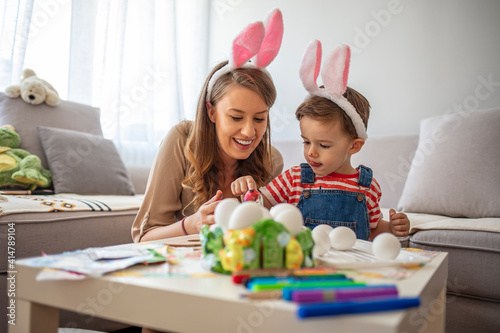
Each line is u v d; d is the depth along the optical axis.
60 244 1.24
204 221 0.87
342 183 1.06
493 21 1.99
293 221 0.56
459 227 1.18
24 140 1.82
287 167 2.24
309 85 0.99
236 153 1.04
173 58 2.87
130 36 2.65
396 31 2.25
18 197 1.39
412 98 2.20
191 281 0.50
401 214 1.05
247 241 0.52
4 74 2.01
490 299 1.11
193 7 3.05
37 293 0.54
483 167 1.48
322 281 0.47
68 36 2.32
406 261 0.61
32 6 2.07
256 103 0.99
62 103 2.05
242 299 0.43
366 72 2.34
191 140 1.14
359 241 0.82
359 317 0.38
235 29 2.93
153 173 1.15
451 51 2.10
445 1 2.11
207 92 1.11
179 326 0.46
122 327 1.33
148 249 0.67
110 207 1.46
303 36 2.57
